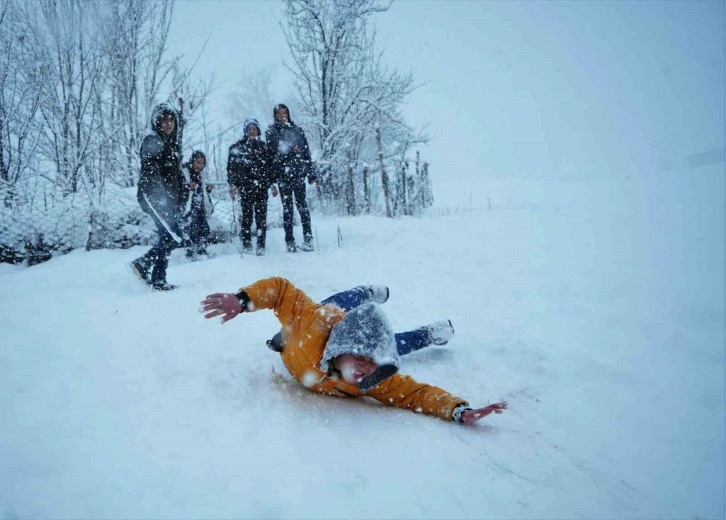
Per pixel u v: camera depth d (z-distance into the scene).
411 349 3.33
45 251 7.01
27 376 2.60
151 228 7.47
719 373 3.06
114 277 5.14
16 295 4.34
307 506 1.82
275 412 2.47
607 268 5.47
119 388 2.55
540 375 3.19
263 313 3.98
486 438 2.46
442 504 1.91
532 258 6.09
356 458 2.16
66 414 2.27
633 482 2.16
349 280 5.52
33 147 8.68
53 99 8.60
